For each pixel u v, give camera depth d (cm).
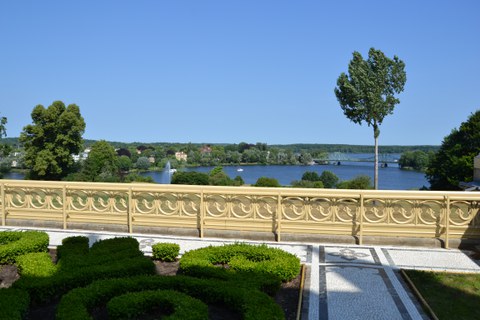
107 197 1025
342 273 712
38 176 3872
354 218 911
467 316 541
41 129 3888
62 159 3938
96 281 574
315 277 692
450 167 3209
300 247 882
